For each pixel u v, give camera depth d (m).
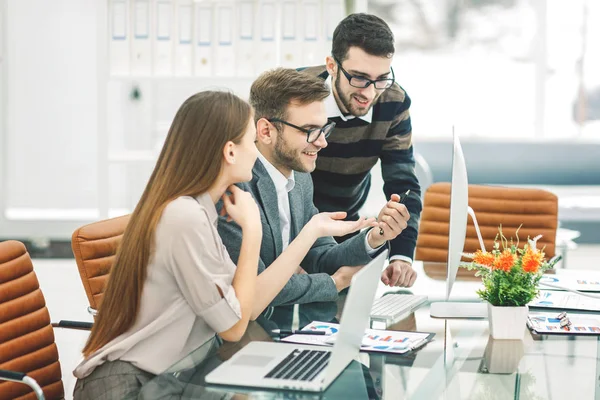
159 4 4.71
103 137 4.89
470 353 1.93
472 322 2.21
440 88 6.13
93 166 5.99
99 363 1.91
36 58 5.88
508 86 6.11
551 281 2.70
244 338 2.01
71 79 5.91
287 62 4.64
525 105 6.11
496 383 1.71
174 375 1.74
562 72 6.10
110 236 2.55
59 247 5.88
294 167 2.41
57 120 5.95
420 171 5.68
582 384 1.71
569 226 5.97
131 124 5.81
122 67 4.78
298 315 2.25
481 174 6.05
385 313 2.25
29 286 2.24
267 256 2.43
